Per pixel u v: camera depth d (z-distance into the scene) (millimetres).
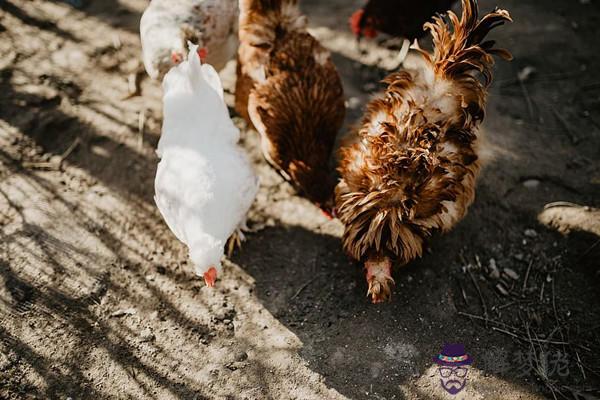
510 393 1321
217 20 1461
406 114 1326
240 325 1387
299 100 1442
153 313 1391
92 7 1880
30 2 1869
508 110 1726
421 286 1446
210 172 1312
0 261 1427
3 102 1646
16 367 1312
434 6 1602
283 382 1324
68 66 1735
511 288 1448
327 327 1390
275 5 1503
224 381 1322
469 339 1381
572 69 1818
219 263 1264
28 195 1520
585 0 1972
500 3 1972
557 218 1526
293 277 1452
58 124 1627
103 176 1562
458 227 1524
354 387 1321
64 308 1384
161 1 1459
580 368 1348
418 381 1330
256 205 1544
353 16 1764
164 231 1497
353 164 1355
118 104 1679
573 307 1424
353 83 1760
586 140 1670
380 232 1271
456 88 1373
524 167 1611
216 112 1374
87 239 1473
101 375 1317
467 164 1366
